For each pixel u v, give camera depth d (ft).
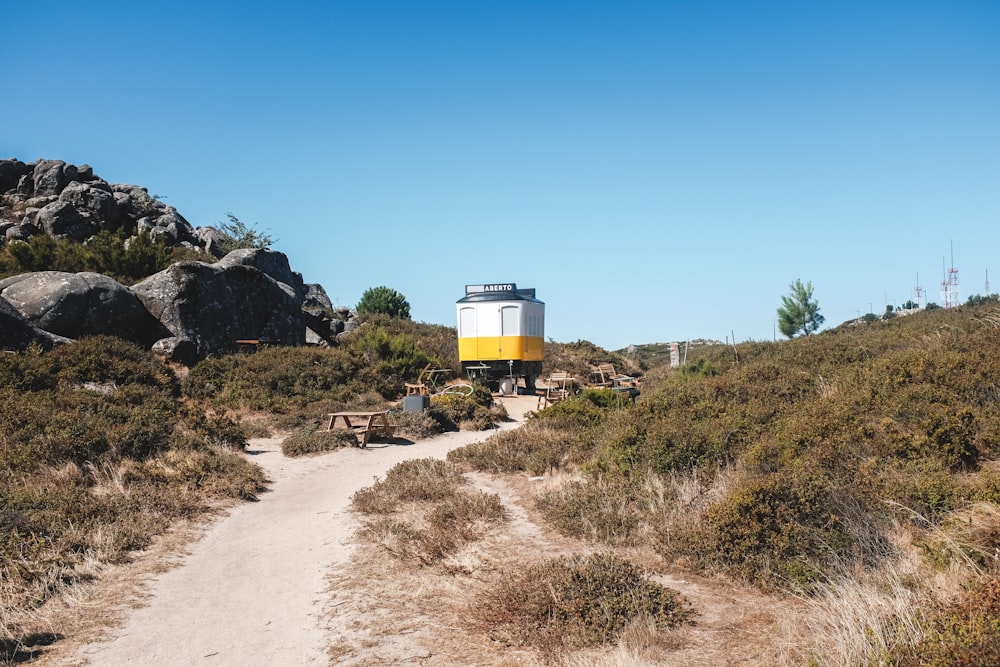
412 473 38.88
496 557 25.72
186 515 31.24
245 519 32.27
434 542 26.86
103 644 18.89
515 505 33.88
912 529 22.02
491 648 18.08
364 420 58.08
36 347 53.98
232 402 59.77
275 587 23.50
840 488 24.07
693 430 34.94
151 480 34.53
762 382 44.55
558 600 19.84
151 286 72.69
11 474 31.63
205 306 74.84
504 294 89.51
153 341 70.59
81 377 51.42
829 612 17.72
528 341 89.61
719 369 61.72
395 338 87.86
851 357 50.78
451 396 69.46
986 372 33.47
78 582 22.97
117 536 26.76
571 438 46.11
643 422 40.11
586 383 99.91
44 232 95.30
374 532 28.84
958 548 19.27
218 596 22.66
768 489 23.84
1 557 22.66
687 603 20.30
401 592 22.40
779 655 16.43
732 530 23.41
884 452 28.37
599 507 29.63
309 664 17.70
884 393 34.45
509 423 67.56
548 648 17.65
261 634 19.69
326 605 21.71
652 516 28.30
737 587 21.66
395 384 75.56
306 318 104.27
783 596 20.56
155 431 39.86
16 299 62.03
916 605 16.48
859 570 19.98
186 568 25.29
